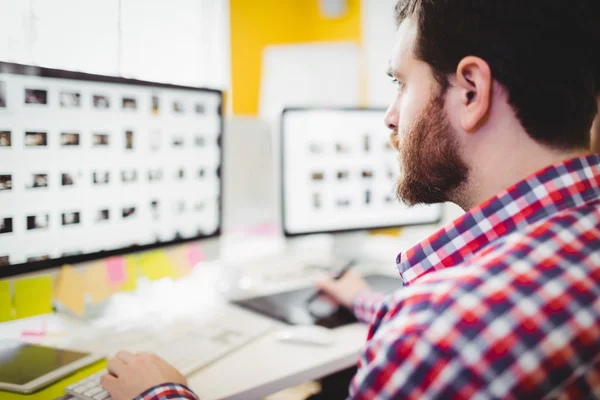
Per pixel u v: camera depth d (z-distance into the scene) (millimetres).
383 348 438
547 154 504
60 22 1376
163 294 1182
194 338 901
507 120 509
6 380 719
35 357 808
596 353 408
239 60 2314
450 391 404
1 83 807
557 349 404
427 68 552
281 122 1315
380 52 2121
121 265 1025
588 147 516
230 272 1231
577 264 431
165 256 1113
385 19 2094
